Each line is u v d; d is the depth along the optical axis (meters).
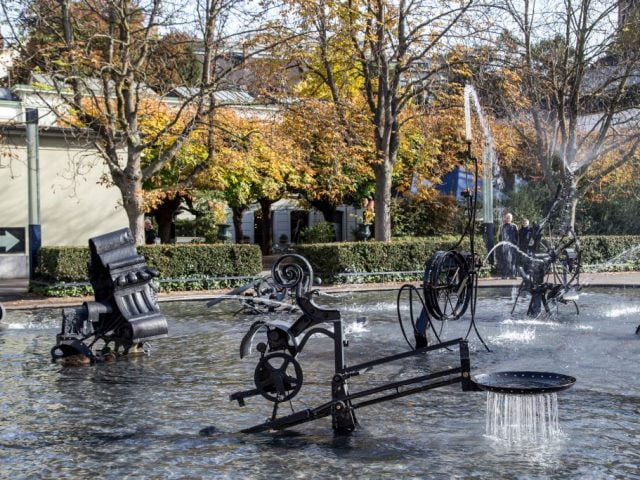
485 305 17.03
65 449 6.14
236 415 7.20
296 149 24.52
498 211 31.31
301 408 7.41
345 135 24.31
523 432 6.41
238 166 25.27
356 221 43.69
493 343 11.42
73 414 7.34
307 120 23.44
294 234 47.59
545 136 26.72
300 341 7.06
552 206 15.16
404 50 25.66
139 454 5.96
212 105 22.28
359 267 24.16
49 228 26.41
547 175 26.50
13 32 20.70
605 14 25.44
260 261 22.78
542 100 29.67
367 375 9.08
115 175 21.92
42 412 7.44
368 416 7.03
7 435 6.59
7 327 14.41
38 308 17.92
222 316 15.81
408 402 7.56
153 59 24.44
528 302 17.59
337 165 25.64
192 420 7.04
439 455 5.79
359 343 11.74
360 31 25.34
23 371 9.73
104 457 5.89
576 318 14.47
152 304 11.16
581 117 30.22
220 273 22.30
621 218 32.06
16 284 23.75
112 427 6.83
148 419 7.11
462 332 12.73
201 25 21.98
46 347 11.81
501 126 27.56
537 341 11.55
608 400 7.57
